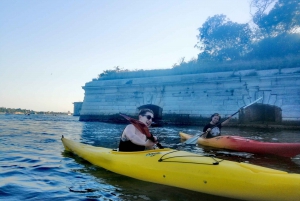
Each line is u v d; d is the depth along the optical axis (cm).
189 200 299
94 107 2575
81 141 905
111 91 2473
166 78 2170
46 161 520
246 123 1772
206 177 324
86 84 2666
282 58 1889
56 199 300
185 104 2038
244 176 307
